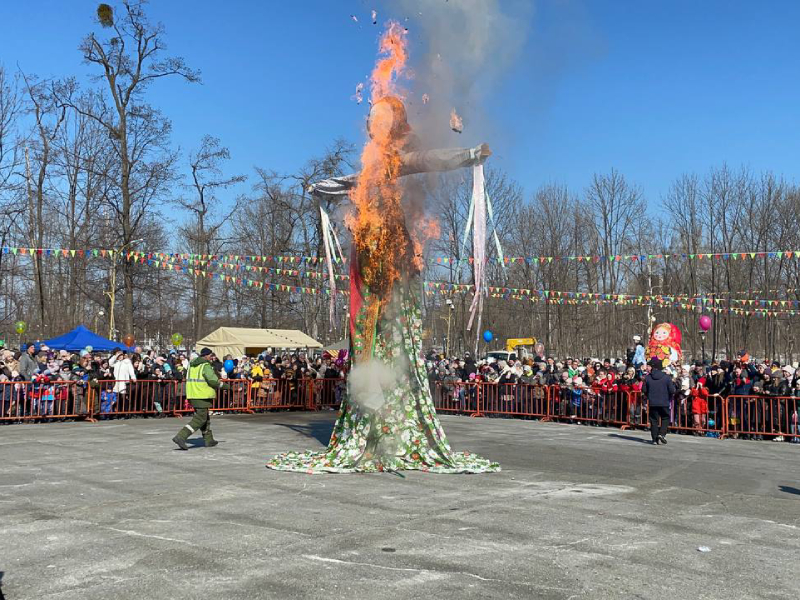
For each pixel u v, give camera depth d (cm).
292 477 958
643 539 654
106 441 1338
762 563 584
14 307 4388
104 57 3300
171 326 5509
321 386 2259
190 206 4097
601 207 4431
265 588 500
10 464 1050
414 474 996
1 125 3256
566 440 1502
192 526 675
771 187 3953
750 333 4594
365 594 491
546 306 4216
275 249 4456
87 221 3766
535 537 652
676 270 4406
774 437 1608
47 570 538
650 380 1485
